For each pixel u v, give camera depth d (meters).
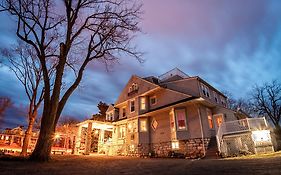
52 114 9.98
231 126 16.70
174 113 20.28
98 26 12.73
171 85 23.62
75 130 28.62
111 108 31.16
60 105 10.68
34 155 9.13
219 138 16.05
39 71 17.28
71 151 23.64
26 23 10.80
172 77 25.55
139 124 23.42
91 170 5.62
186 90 21.78
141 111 24.16
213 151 16.33
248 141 15.20
